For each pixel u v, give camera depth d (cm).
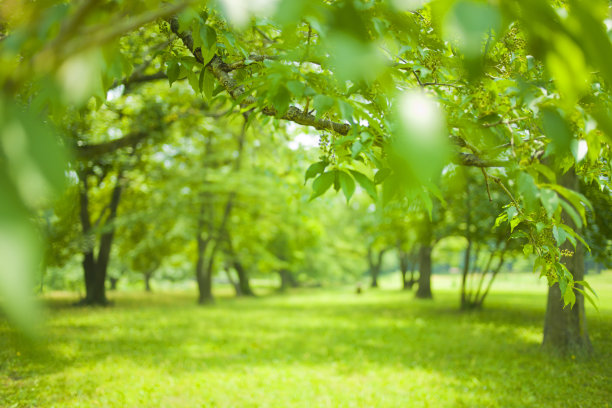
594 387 647
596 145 113
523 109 197
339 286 4688
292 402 607
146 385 664
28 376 675
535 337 1023
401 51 187
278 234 2803
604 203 622
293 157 855
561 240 172
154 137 1237
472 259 2620
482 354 907
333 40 57
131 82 824
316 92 133
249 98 222
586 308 920
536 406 580
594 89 139
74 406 569
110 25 47
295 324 1412
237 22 57
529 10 53
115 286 3456
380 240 2920
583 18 52
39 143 40
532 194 105
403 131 47
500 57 183
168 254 2462
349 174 125
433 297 2416
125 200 2189
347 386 689
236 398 621
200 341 1060
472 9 52
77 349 887
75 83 43
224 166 2188
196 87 247
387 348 998
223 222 2198
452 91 258
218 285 4834
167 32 253
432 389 669
